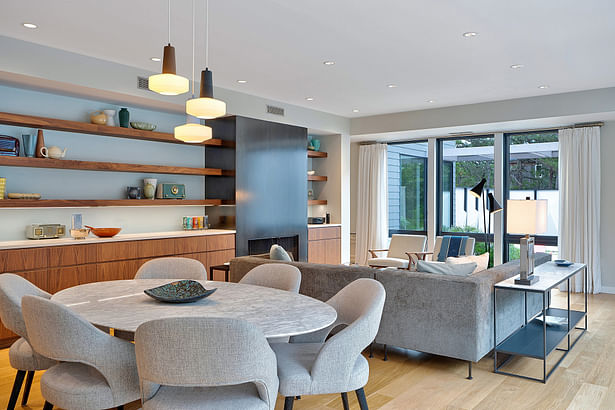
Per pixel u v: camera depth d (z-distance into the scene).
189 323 1.67
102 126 5.09
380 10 3.53
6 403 2.89
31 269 4.26
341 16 3.65
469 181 7.90
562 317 4.48
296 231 7.25
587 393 3.10
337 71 5.23
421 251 7.07
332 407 2.89
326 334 2.69
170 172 5.80
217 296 2.72
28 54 4.23
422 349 3.49
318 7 3.47
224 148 6.41
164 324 1.67
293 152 7.19
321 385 2.10
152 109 5.88
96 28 3.90
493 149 7.63
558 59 4.77
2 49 4.07
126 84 5.00
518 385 3.24
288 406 2.17
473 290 3.27
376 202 8.51
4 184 4.50
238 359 1.71
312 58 4.75
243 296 2.72
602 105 5.97
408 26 3.86
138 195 5.70
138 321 2.15
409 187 8.54
